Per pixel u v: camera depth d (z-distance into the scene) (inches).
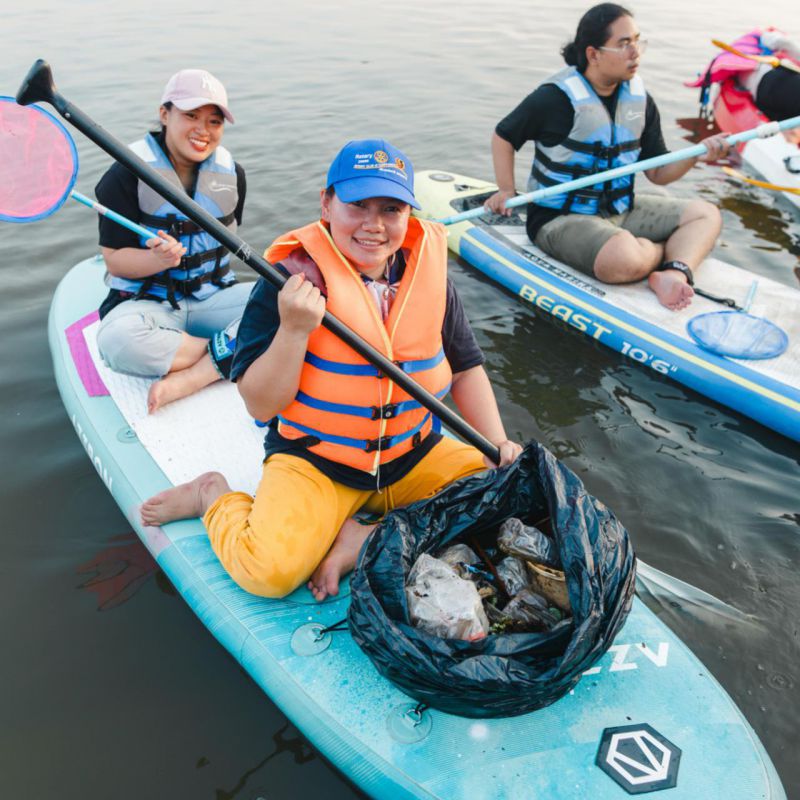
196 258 106.6
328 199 70.6
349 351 71.8
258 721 74.8
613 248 137.2
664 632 74.0
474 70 276.7
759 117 213.8
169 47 296.2
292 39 312.0
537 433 112.9
